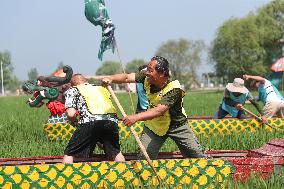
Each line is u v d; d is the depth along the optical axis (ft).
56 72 86.22
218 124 81.15
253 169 43.55
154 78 43.55
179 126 46.16
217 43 491.31
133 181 40.91
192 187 41.78
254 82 88.43
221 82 558.15
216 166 42.80
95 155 49.80
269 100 86.07
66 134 77.30
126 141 71.77
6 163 49.67
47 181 38.99
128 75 47.34
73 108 47.75
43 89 79.46
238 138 72.79
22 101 311.06
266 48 489.67
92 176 40.11
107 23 48.73
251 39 474.08
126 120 41.96
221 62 485.56
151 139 46.83
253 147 69.67
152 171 41.34
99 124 46.52
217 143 70.13
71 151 46.80
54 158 50.75
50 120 78.89
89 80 53.52
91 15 48.85
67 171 39.52
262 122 82.43
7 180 38.17
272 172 43.96
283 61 269.23
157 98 44.42
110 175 40.45
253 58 483.92
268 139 73.61
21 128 95.14
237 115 86.53
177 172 41.86
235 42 478.59
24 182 38.52
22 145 69.36
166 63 43.68
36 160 50.47
